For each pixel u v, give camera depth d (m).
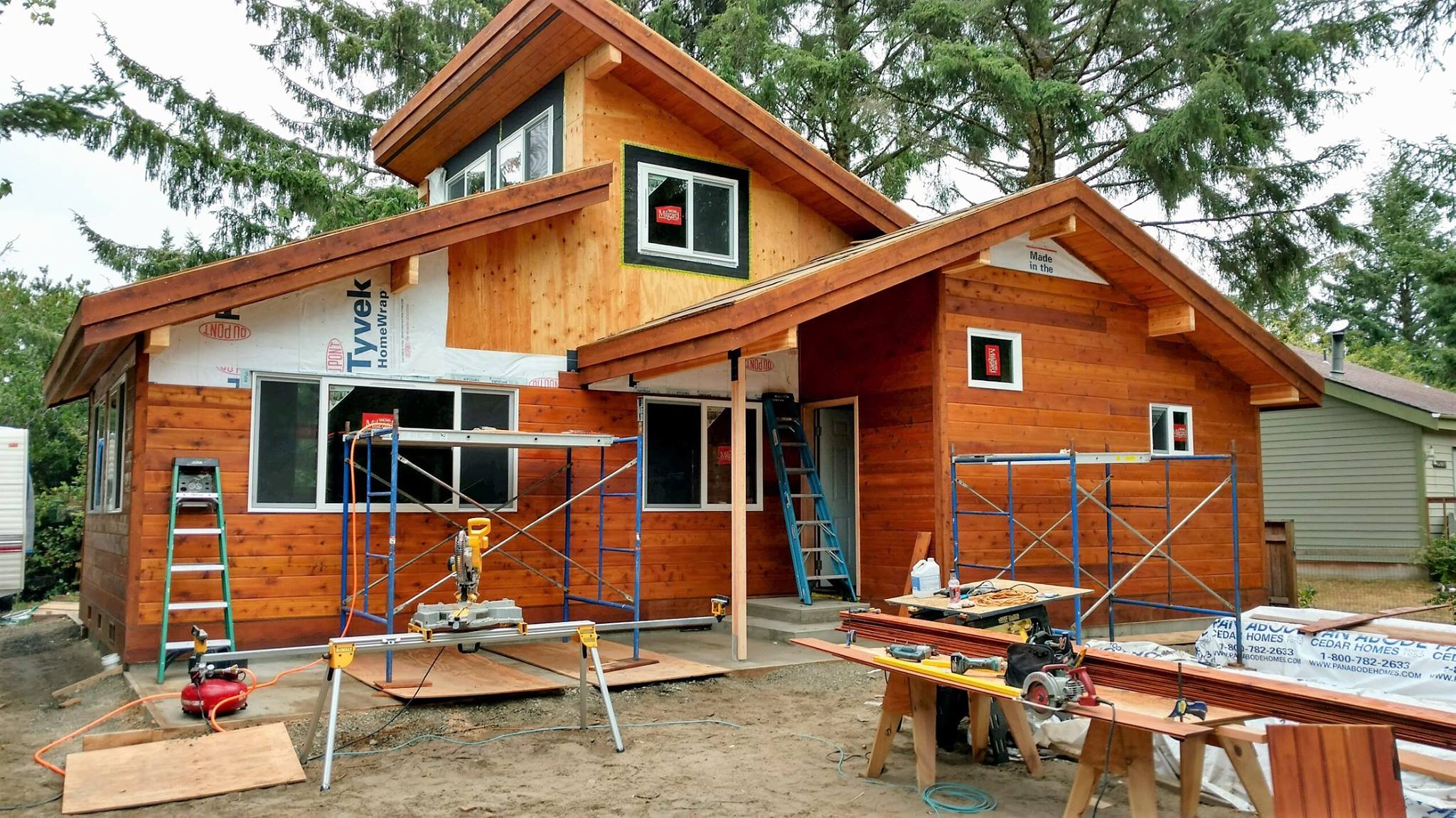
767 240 11.95
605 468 10.35
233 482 8.50
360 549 9.04
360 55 22.02
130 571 8.10
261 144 20.92
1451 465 18.53
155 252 21.75
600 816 5.00
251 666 8.32
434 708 7.09
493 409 9.84
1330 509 18.95
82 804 5.09
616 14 10.44
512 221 9.38
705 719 7.03
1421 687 7.11
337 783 5.51
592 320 10.48
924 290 10.20
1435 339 30.44
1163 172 17.50
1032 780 5.70
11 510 14.59
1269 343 11.68
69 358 9.04
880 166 20.94
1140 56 18.83
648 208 11.07
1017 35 18.22
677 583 10.73
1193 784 4.61
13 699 8.32
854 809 5.15
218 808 5.11
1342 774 3.83
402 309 9.38
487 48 11.25
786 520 10.73
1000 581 7.71
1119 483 11.15
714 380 11.08
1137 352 11.45
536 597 9.88
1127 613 11.10
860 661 5.59
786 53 18.34
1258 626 8.26
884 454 10.64
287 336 8.82
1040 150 19.11
